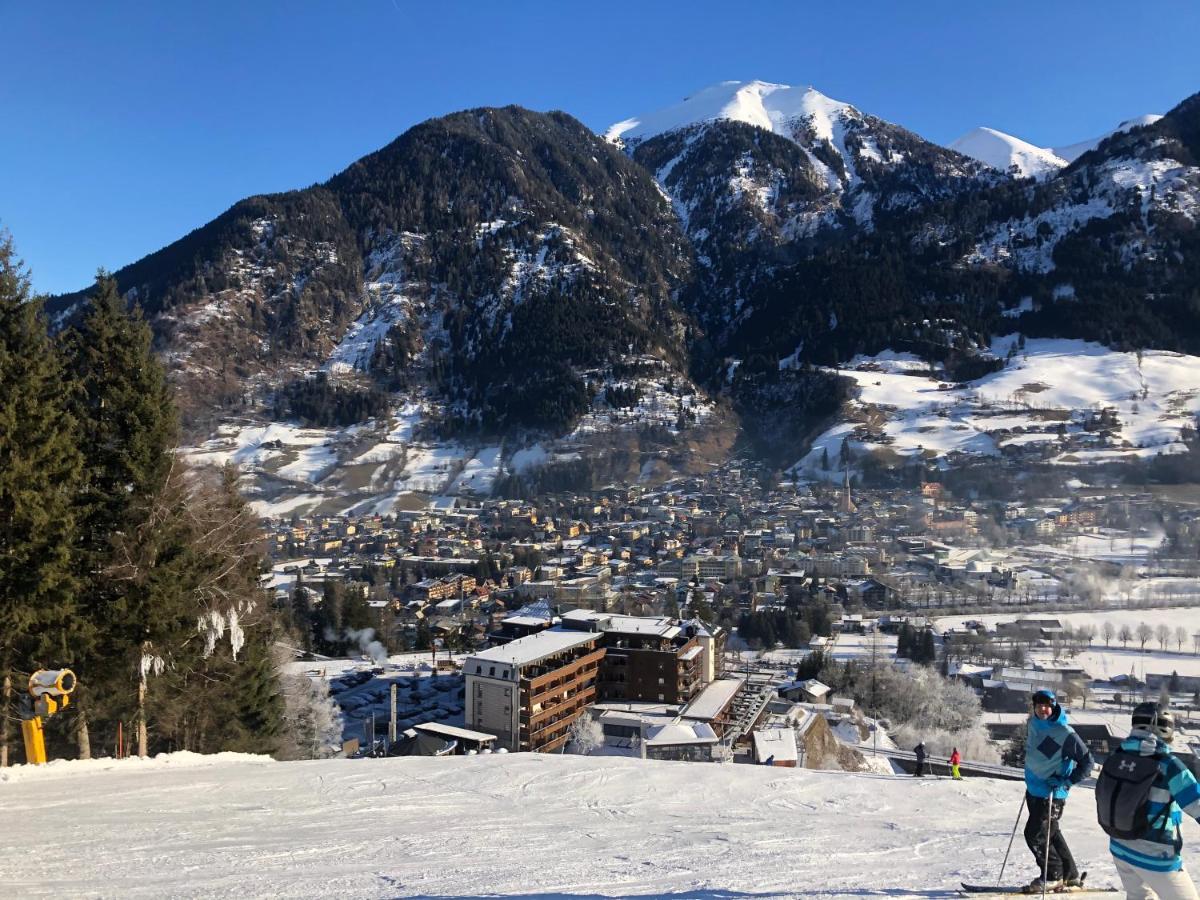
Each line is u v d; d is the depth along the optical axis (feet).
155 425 85.15
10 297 76.74
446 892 26.27
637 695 204.03
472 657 187.01
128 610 80.38
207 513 95.50
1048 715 25.21
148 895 25.82
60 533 73.36
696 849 34.09
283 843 34.65
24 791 49.42
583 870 29.76
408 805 45.34
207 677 103.35
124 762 60.29
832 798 49.42
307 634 291.99
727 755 167.43
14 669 76.69
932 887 26.73
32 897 25.67
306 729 158.92
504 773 56.08
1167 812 17.67
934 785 53.88
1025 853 33.94
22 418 72.18
